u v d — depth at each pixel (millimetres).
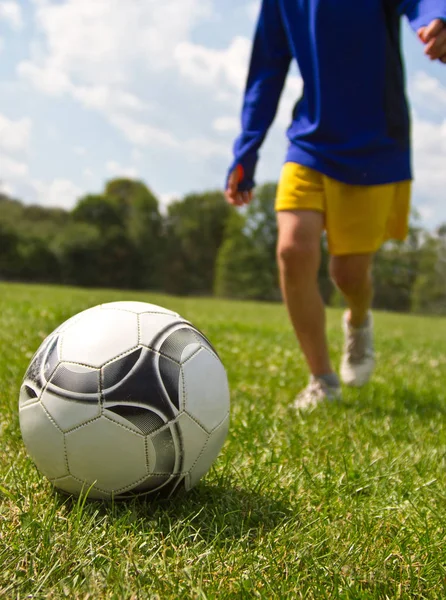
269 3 3516
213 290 59719
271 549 1726
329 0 3248
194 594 1493
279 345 6973
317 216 3410
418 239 52844
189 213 61188
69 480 1933
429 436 3121
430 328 16531
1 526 1750
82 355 1927
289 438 2840
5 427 2732
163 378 1928
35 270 53625
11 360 4281
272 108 3686
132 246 57875
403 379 5012
